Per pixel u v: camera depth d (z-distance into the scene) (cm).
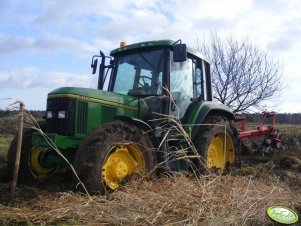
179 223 400
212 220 400
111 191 513
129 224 398
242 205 451
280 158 852
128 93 661
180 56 592
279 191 520
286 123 1859
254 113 1442
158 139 591
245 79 1445
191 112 674
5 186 527
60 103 549
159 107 630
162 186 523
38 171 598
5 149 982
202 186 500
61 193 478
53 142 519
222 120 732
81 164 493
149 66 653
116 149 534
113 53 698
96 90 586
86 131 552
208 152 696
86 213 420
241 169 743
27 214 419
